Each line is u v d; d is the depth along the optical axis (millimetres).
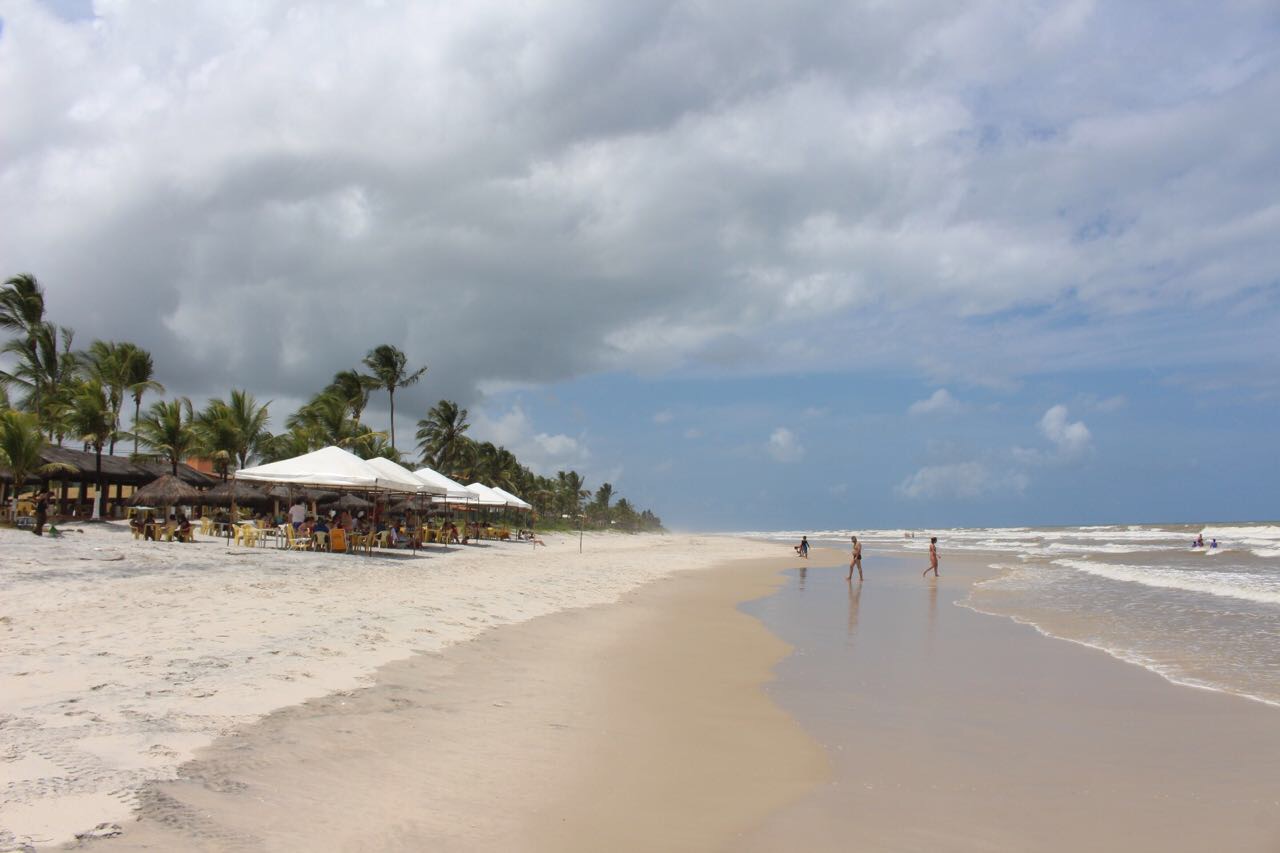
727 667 11375
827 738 7730
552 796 5574
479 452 76562
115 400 39281
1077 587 25797
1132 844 5312
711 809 5625
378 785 5340
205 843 4141
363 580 17984
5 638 8898
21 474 27406
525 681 9141
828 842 5160
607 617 15984
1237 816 5840
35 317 37750
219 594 13766
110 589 13656
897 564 42844
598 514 117500
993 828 5531
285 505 36031
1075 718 8711
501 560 29547
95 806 4391
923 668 11633
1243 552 53062
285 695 7207
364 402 56750
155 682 7180
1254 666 11859
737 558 49719
